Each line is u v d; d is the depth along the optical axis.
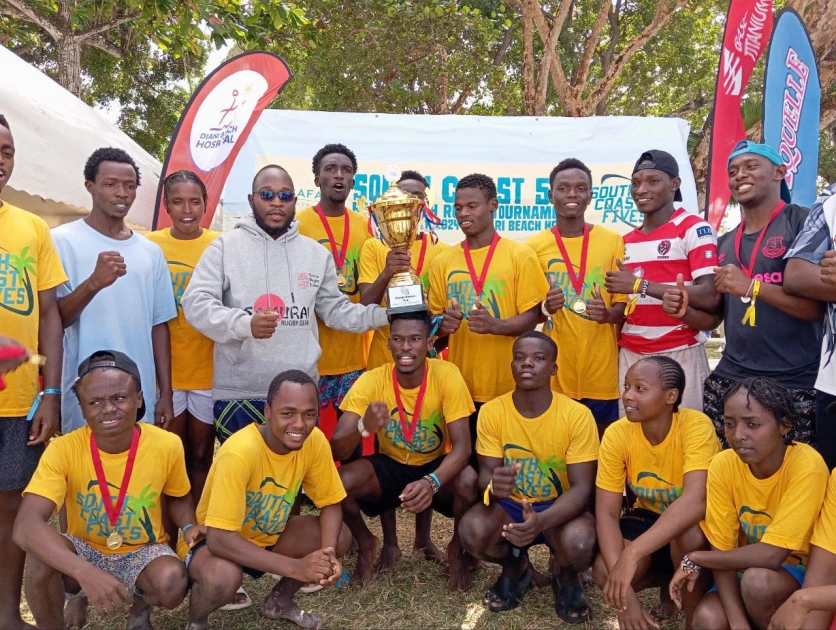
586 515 3.48
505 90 14.29
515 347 3.59
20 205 7.54
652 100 18.91
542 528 3.25
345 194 4.69
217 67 5.92
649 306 4.09
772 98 5.15
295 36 12.50
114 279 3.29
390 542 4.09
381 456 4.00
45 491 2.97
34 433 3.19
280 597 3.36
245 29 9.98
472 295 4.14
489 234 4.21
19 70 6.06
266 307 3.88
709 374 4.02
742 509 2.99
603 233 4.31
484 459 3.72
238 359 3.85
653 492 3.40
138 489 3.15
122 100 17.27
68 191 6.07
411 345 3.74
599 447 3.59
